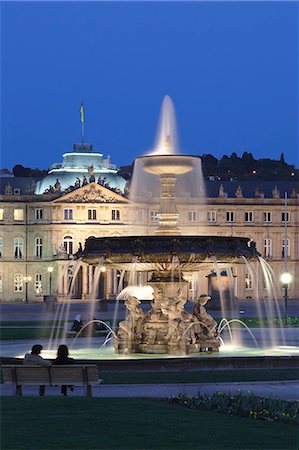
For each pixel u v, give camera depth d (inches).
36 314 5123.0
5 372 1393.9
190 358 1787.6
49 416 1150.3
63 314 5049.2
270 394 1360.7
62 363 1501.0
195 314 2079.2
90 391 1382.9
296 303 6929.1
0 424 1099.3
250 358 1807.3
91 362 1752.0
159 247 1915.6
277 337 2810.0
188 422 1134.4
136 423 1113.4
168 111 2060.8
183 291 2053.4
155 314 2033.7
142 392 1432.1
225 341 2566.4
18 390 1397.6
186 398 1300.4
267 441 1034.7
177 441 1023.0
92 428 1080.8
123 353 2027.6
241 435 1065.5
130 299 2049.7
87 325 3061.0
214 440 1033.5
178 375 1679.4
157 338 2015.3
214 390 1459.2
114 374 1700.3
